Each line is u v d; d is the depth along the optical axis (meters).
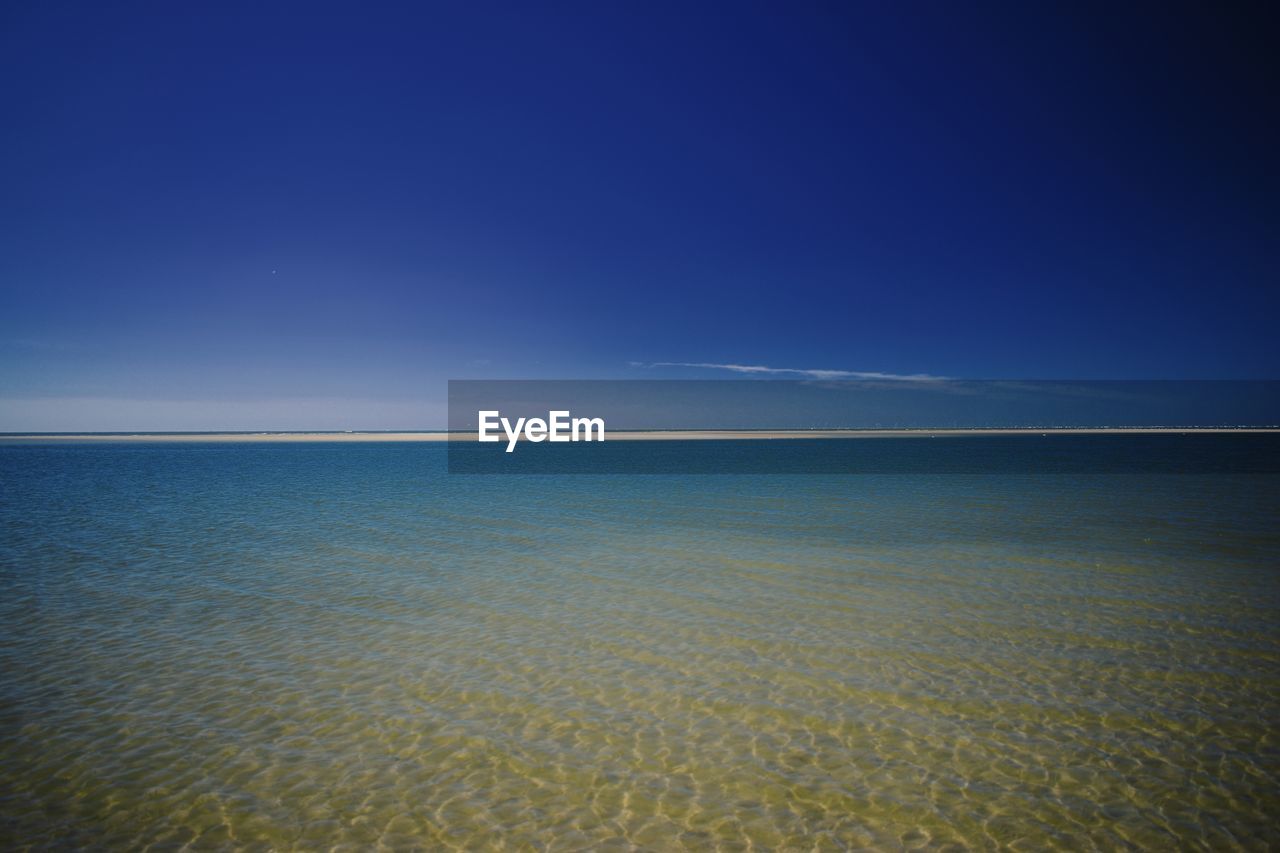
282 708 8.35
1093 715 7.97
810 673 9.34
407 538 20.56
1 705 8.42
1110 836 5.75
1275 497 30.27
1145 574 14.98
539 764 7.00
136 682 9.16
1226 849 5.57
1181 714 7.97
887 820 6.00
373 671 9.55
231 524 23.50
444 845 5.71
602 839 5.78
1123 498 30.28
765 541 19.66
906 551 17.95
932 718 7.94
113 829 5.93
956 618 11.82
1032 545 18.62
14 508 27.91
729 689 8.83
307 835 5.85
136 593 13.91
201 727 7.85
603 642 10.73
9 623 11.84
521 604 12.97
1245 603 12.59
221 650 10.45
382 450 109.00
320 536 21.00
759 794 6.43
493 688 8.94
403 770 6.91
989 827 5.88
